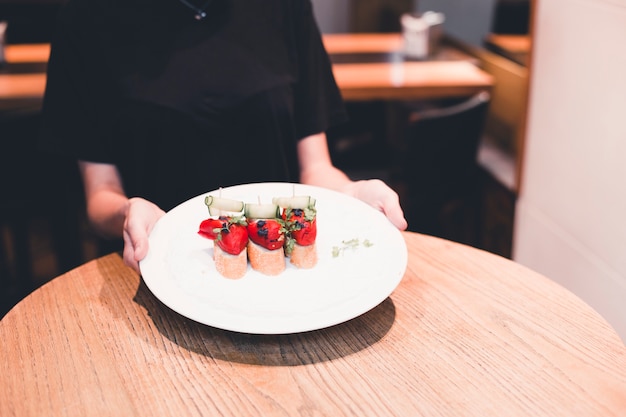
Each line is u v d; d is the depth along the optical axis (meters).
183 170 1.85
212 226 1.43
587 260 2.19
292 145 1.92
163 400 1.16
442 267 1.57
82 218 3.70
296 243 1.40
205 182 1.86
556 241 2.38
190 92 1.78
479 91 3.39
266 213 1.42
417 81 3.36
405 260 1.41
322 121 1.93
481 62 3.91
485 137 3.90
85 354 1.28
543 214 2.46
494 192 3.31
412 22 3.83
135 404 1.15
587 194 2.15
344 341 1.31
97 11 1.74
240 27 1.81
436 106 3.77
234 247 1.35
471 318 1.38
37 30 4.28
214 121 1.81
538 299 1.44
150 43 1.76
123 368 1.24
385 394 1.17
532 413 1.13
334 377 1.22
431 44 3.83
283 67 1.86
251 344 1.31
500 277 1.53
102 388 1.19
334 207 1.59
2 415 1.12
